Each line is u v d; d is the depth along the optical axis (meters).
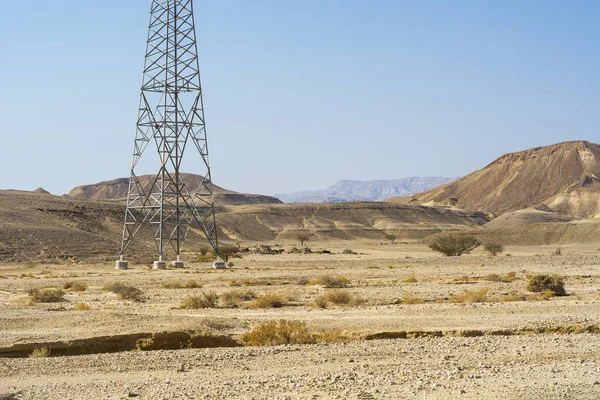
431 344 22.55
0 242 99.69
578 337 23.56
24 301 41.94
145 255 110.69
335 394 14.91
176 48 85.88
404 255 124.81
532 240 179.88
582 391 14.42
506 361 19.17
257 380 17.16
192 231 164.25
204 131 88.50
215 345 24.66
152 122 85.88
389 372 17.73
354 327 26.97
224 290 50.69
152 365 19.78
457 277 60.38
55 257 99.75
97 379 18.00
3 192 149.00
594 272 64.19
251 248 159.00
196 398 15.16
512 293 44.09
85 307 35.94
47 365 19.86
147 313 33.88
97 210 144.00
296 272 73.44
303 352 21.45
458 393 14.48
